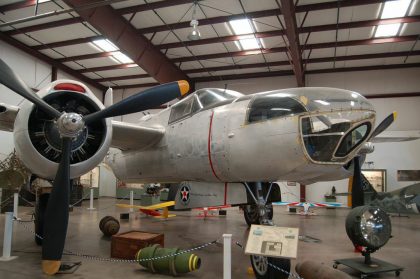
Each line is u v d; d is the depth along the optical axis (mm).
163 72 15023
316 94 4379
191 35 10445
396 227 9500
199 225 9148
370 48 14070
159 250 4695
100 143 5055
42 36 13805
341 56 14984
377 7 11055
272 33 12781
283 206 16016
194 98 5844
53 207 4223
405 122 15539
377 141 9414
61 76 16672
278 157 4293
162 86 5027
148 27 12789
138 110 4945
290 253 3291
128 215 10336
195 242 6695
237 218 10820
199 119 5453
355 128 4336
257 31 12859
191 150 5461
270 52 14336
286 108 4324
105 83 19000
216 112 5176
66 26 12906
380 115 15852
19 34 13625
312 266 3973
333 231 8445
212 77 17781
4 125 5867
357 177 6516
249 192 5098
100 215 11141
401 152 15461
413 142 15336
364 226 4723
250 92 17391
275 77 17156
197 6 11227
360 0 10648
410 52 14188
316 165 4262
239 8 11305
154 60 14258
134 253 5188
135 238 5273
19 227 8305
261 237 3500
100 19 11031
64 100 5020
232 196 5137
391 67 15727
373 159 15789
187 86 5207
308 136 4195
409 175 15250
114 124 5840
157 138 6414
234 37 13328
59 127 4305
